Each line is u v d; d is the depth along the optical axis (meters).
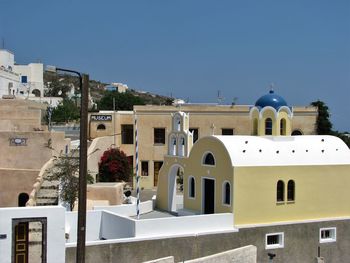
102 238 30.08
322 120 60.38
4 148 41.94
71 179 33.97
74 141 55.31
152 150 54.44
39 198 33.78
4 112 50.59
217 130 54.34
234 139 30.70
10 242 21.53
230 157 29.16
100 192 37.34
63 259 22.56
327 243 31.27
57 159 39.50
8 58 88.94
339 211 32.25
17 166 41.94
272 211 29.91
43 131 45.47
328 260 31.27
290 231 30.05
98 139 51.28
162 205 35.56
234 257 26.52
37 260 22.77
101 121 55.22
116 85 146.88
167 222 27.23
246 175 29.16
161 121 54.44
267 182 29.80
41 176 36.25
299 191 30.88
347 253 31.97
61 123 77.56
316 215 31.42
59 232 22.48
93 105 100.25
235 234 28.44
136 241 25.91
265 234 29.27
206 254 27.66
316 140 33.31
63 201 33.50
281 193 30.41
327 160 32.06
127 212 33.09
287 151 31.28
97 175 49.16
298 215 30.77
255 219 29.38
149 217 32.69
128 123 55.28
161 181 35.88
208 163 31.53
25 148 42.00
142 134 54.62
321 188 31.66
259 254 29.05
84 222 19.45
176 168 35.12
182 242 27.06
